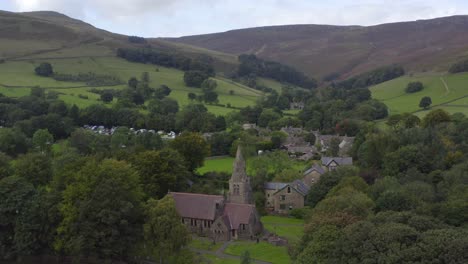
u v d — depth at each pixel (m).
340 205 109.19
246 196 140.75
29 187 112.69
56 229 105.88
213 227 127.19
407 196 116.62
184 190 153.75
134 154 158.50
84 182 110.12
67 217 104.44
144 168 144.75
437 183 142.62
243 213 128.62
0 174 132.62
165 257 107.31
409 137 189.38
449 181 135.88
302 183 168.50
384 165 170.38
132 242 106.06
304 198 157.25
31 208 106.31
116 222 103.94
